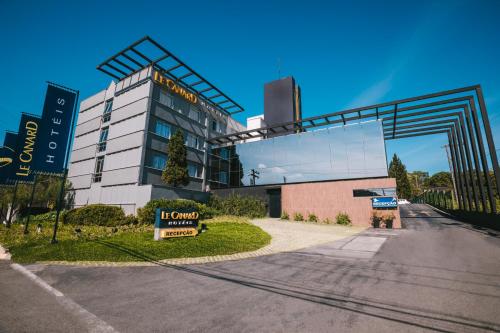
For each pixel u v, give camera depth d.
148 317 4.49
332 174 25.47
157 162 25.84
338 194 23.73
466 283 6.33
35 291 5.89
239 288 6.13
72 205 28.56
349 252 10.73
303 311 4.72
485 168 21.19
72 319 4.39
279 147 29.31
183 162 25.53
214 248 11.24
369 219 21.80
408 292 5.70
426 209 43.22
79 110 33.44
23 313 4.64
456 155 30.61
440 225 22.03
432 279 6.69
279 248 11.81
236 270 7.89
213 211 23.48
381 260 9.09
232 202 26.72
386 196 21.55
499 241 13.40
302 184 25.78
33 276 7.14
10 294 5.67
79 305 5.05
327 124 26.89
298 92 50.62
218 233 14.81
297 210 25.53
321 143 26.67
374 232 17.69
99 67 27.98
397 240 13.95
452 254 10.07
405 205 55.88
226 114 38.84
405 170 69.38
